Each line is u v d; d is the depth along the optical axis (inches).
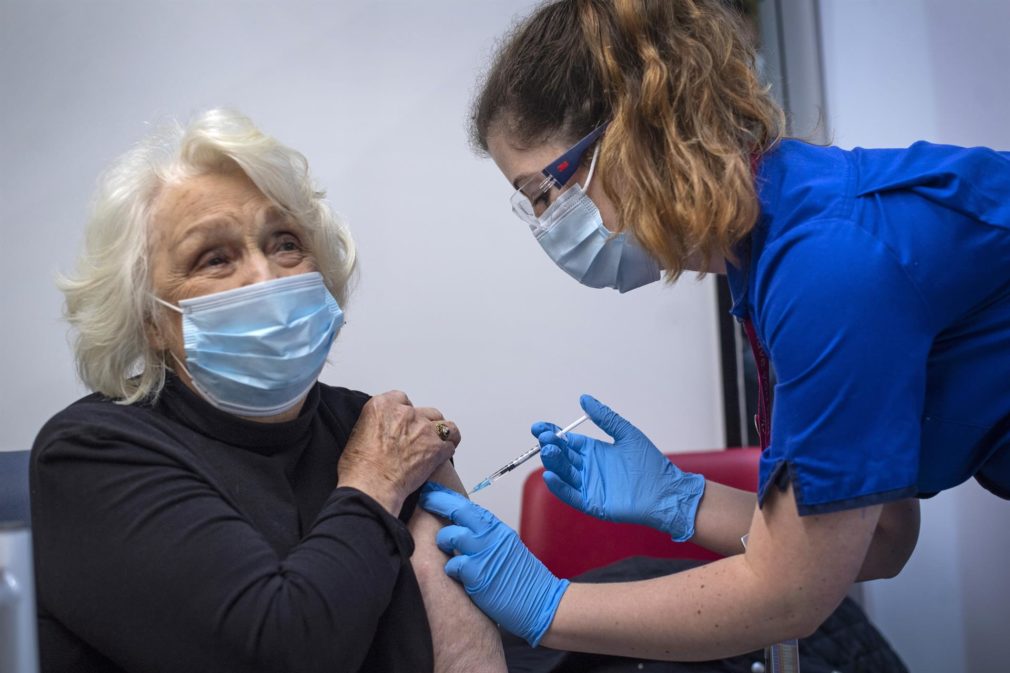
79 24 92.2
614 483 55.2
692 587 41.9
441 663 44.8
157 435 41.4
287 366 42.9
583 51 43.9
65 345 90.9
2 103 91.0
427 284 96.8
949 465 42.9
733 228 38.2
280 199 44.4
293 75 95.3
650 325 100.8
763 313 38.9
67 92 91.9
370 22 96.7
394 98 96.9
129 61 92.9
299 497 45.3
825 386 35.9
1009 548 73.4
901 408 36.0
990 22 70.4
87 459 39.1
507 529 47.1
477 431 97.0
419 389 96.1
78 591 37.5
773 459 38.2
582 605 44.4
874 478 35.6
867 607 91.5
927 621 84.4
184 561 36.9
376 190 96.3
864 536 37.2
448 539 46.3
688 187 38.6
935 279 37.2
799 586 38.1
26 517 52.1
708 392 102.0
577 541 79.7
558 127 45.2
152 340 44.0
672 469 56.4
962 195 38.5
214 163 44.1
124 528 37.4
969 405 40.6
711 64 39.9
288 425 45.0
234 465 43.1
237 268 43.7
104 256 43.6
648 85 39.3
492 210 98.1
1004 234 38.1
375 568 39.8
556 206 46.2
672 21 41.1
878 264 36.5
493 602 45.3
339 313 47.1
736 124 39.7
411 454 45.5
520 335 98.2
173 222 42.8
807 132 93.4
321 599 37.4
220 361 42.4
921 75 79.6
